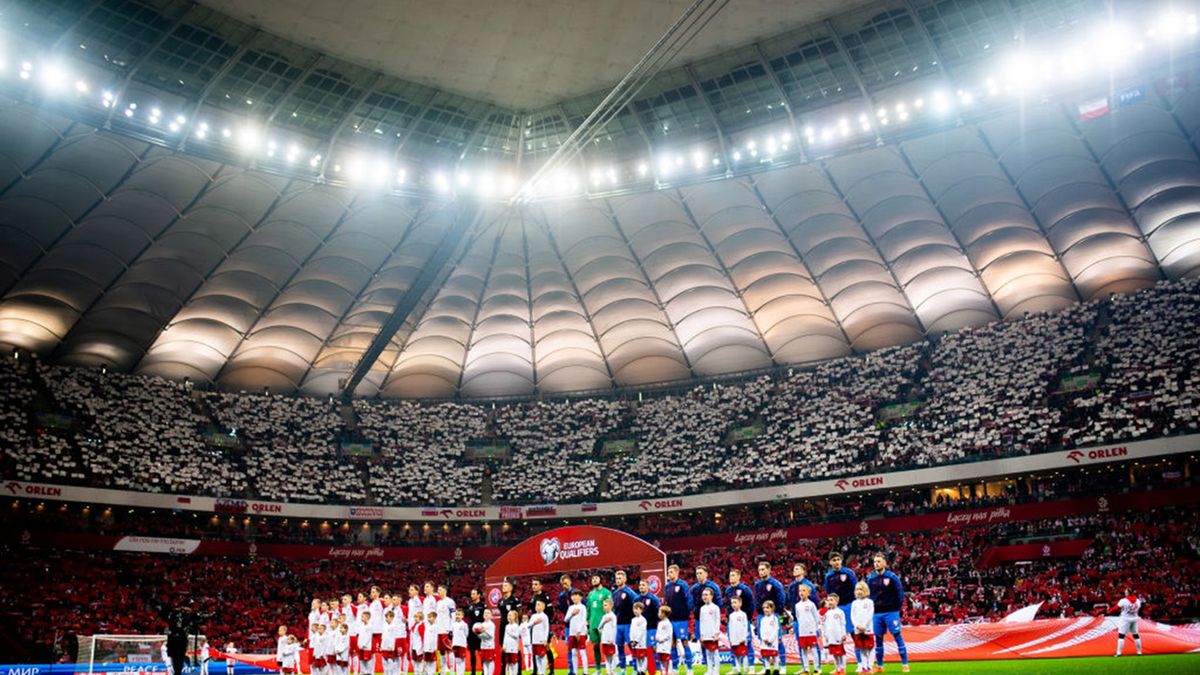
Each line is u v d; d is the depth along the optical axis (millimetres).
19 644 47812
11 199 49656
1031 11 47000
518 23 48875
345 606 28969
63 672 36750
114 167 49750
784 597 24344
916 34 49250
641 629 23172
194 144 49625
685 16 39875
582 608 25250
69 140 47375
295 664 34906
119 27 44844
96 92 45844
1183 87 46406
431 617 27109
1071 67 47656
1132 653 28844
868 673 21797
